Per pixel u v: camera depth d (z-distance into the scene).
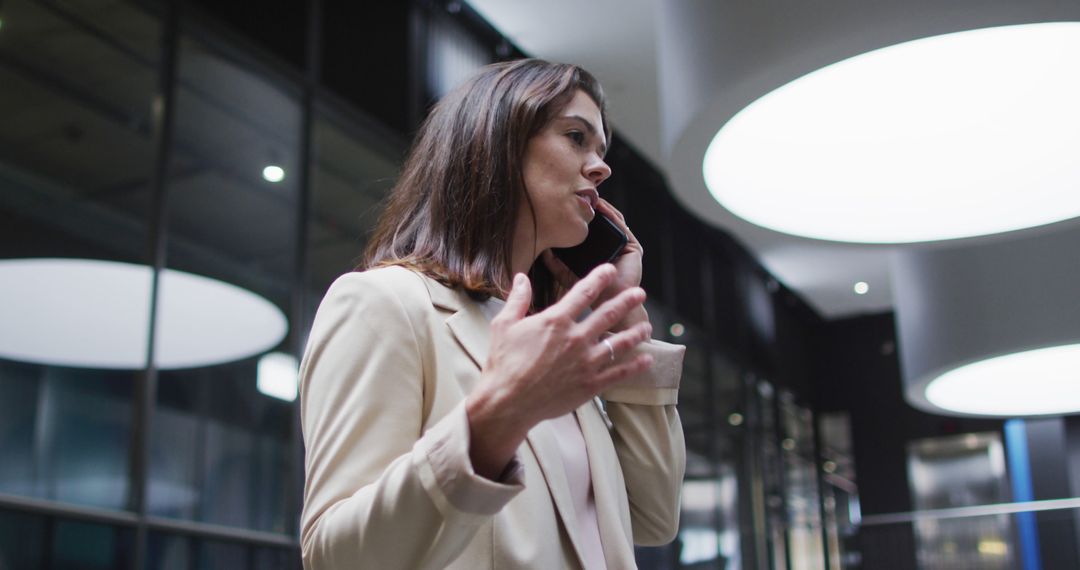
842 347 16.72
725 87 4.59
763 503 13.45
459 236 1.33
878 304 16.08
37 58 5.43
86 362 5.29
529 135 1.39
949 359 8.02
